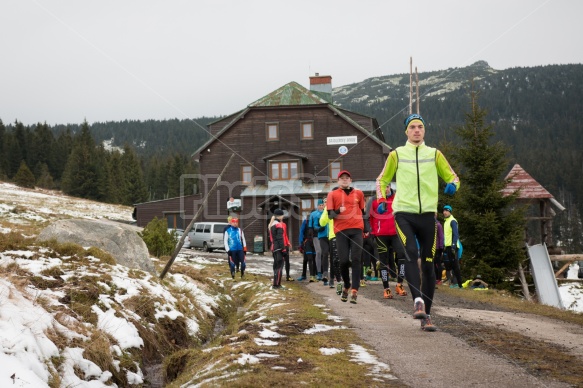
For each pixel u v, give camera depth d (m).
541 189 28.86
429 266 6.40
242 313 10.17
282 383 3.89
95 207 78.25
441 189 24.19
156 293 8.77
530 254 23.92
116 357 5.88
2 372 3.84
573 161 189.25
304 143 44.75
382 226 10.58
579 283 28.81
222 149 45.50
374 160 44.00
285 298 10.55
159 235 20.17
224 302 12.32
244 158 45.22
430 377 4.13
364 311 8.37
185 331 8.20
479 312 8.57
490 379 4.05
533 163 196.88
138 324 7.09
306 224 16.03
